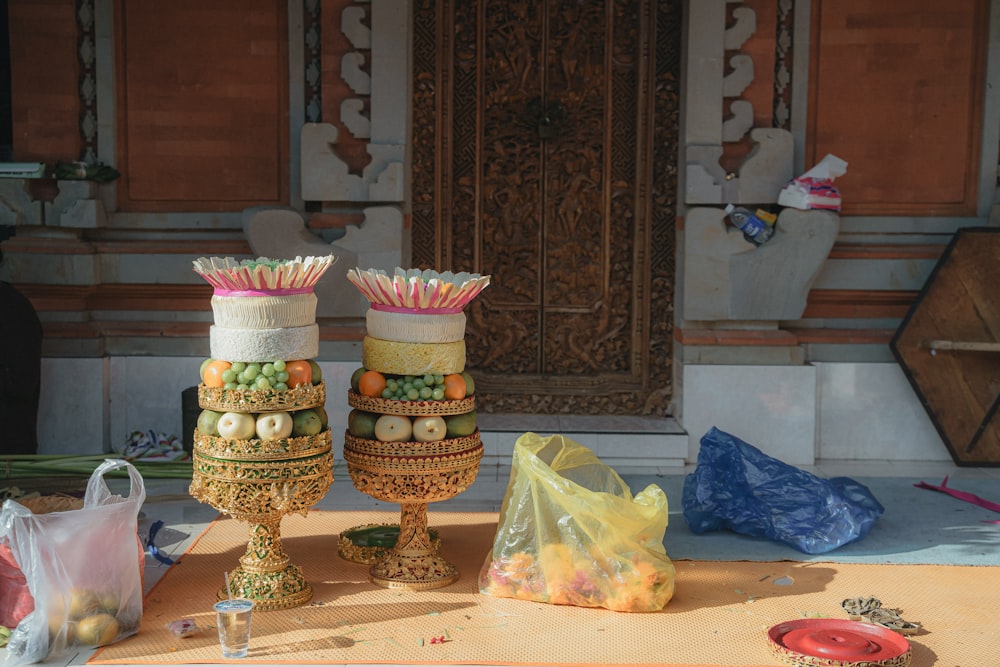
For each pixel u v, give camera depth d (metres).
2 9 6.54
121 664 3.51
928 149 6.66
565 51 6.88
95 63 6.62
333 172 6.45
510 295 7.08
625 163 6.95
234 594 4.07
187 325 6.67
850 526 4.88
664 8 6.73
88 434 6.55
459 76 6.86
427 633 3.80
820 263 6.38
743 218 6.46
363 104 6.49
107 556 3.69
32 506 4.28
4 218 6.48
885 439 6.69
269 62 6.66
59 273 6.49
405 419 4.25
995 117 6.60
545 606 4.10
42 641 3.53
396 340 4.27
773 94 6.59
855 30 6.58
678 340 6.75
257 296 3.98
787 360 6.49
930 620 3.97
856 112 6.64
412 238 6.92
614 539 4.09
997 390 6.43
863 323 6.77
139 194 6.74
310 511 5.43
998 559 4.71
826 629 3.73
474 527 5.19
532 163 6.96
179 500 5.57
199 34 6.63
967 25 6.55
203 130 6.70
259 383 3.96
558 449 4.57
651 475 6.32
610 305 7.06
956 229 6.70
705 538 5.05
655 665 3.51
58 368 6.51
